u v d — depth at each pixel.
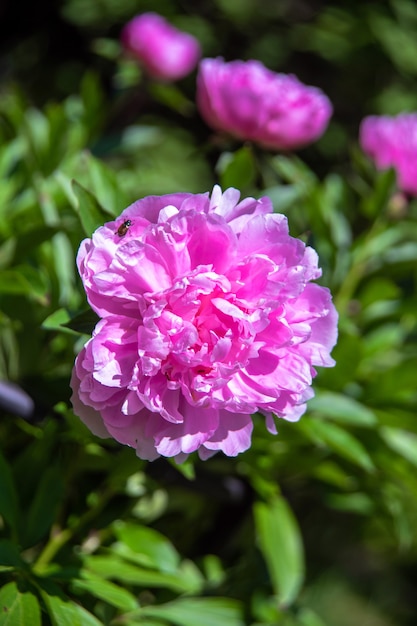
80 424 0.76
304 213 1.10
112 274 0.65
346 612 2.14
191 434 0.67
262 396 0.67
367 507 1.07
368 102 3.27
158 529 0.99
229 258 0.67
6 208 1.01
